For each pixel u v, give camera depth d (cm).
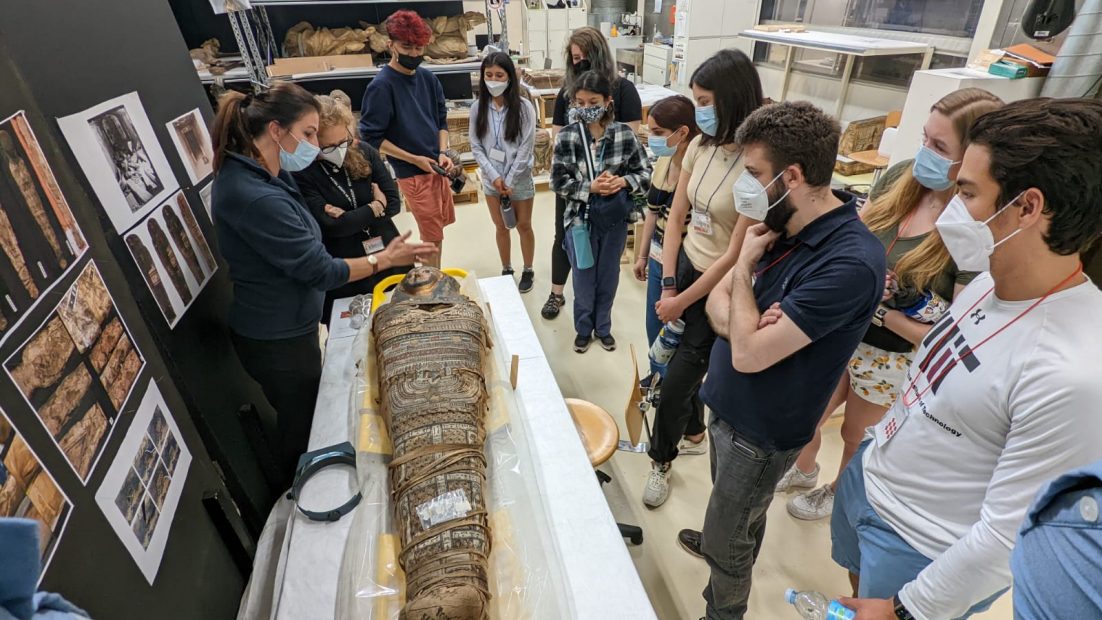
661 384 179
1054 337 71
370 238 218
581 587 94
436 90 305
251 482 173
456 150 467
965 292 92
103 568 83
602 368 271
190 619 108
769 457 117
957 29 344
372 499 105
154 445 104
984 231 75
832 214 99
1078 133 63
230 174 138
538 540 98
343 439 133
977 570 76
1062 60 230
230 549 130
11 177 77
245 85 358
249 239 140
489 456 112
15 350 72
